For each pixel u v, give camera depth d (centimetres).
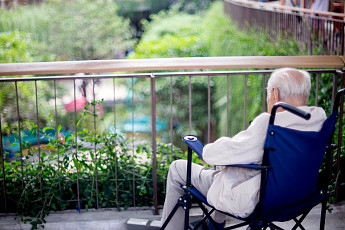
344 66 273
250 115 805
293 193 181
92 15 1490
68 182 307
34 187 303
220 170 207
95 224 278
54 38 1444
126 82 1176
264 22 1008
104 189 309
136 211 301
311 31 767
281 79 183
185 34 1581
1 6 1420
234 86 919
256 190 178
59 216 292
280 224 274
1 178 310
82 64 265
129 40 1603
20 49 1137
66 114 995
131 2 1844
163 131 1232
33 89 879
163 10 1858
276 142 166
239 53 1032
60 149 306
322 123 183
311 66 272
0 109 837
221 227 234
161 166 324
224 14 1512
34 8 1455
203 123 1230
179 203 206
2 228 275
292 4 1101
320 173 308
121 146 319
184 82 1209
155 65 265
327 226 271
